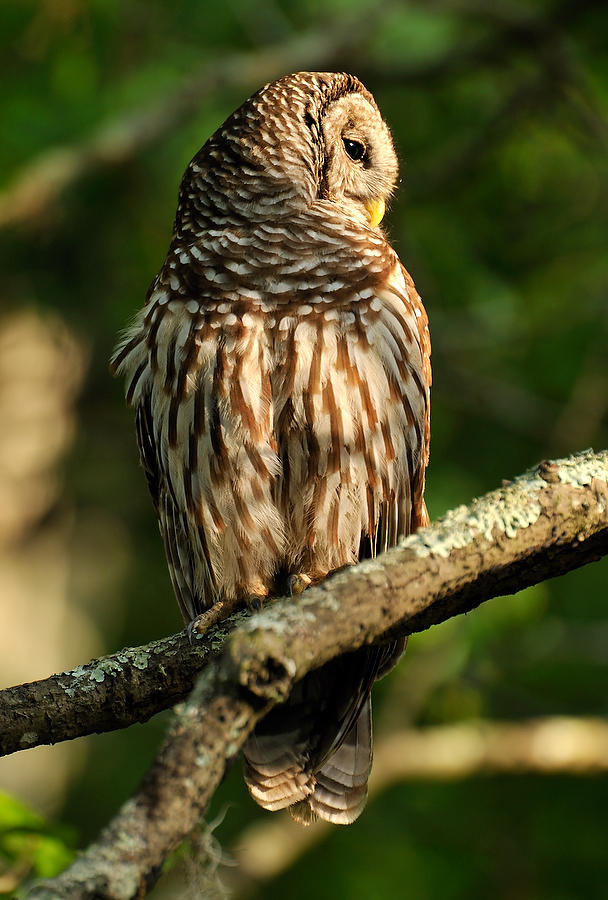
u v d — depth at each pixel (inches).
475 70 632.4
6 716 232.2
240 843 497.7
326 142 322.7
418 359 288.5
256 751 275.0
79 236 607.2
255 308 276.1
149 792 159.9
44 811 575.8
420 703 502.6
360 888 517.3
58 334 622.2
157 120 588.4
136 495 667.4
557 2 643.5
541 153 644.7
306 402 273.6
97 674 237.5
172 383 280.4
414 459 299.7
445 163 616.1
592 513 206.4
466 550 197.9
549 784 525.0
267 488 279.0
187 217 305.7
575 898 496.7
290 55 604.4
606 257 610.5
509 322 584.7
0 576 611.8
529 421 573.9
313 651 177.6
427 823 526.3
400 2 603.5
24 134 585.9
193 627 245.4
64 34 606.5
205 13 625.0
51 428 633.6
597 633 516.1
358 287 279.6
